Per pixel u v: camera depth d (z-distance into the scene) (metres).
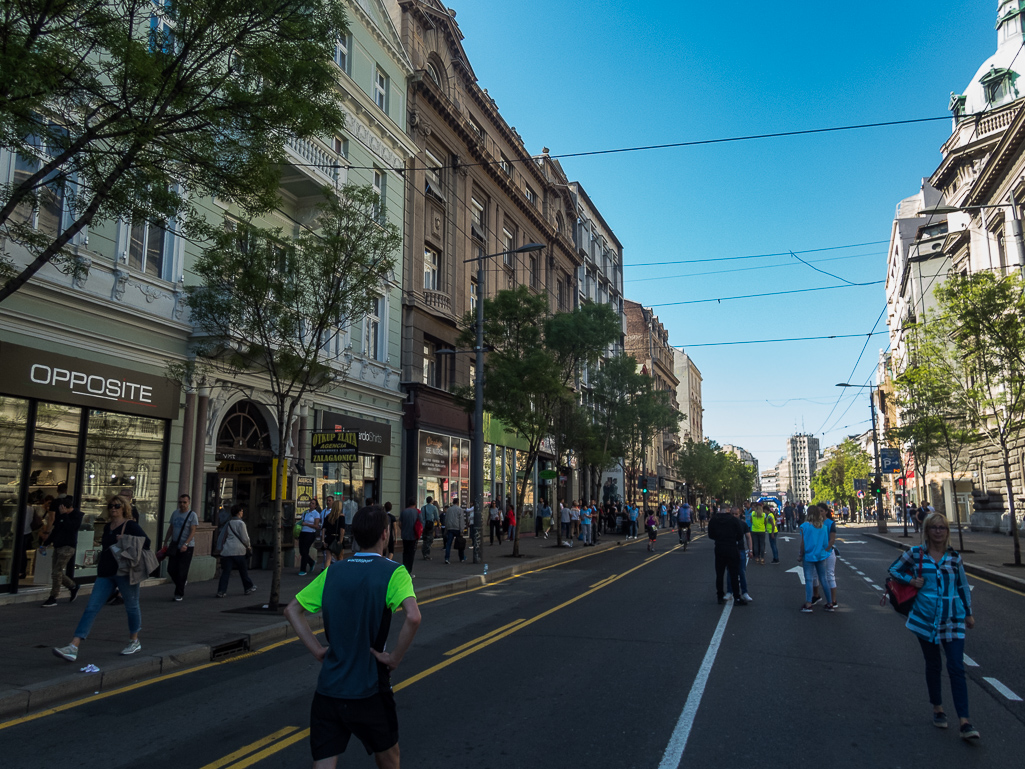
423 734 5.43
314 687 6.99
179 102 8.04
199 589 13.51
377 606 3.25
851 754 5.00
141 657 7.66
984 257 32.31
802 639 9.12
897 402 27.23
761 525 20.50
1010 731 5.50
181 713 6.10
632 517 35.22
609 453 33.66
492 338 23.28
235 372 16.11
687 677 7.15
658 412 35.75
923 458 28.17
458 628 10.17
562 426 26.97
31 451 11.88
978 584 15.59
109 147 8.27
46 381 11.92
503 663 7.84
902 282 55.84
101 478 13.18
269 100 8.22
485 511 28.22
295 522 17.94
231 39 8.19
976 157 39.03
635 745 5.17
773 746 5.15
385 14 23.56
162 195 8.09
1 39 6.87
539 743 5.22
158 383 14.27
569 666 7.67
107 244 13.29
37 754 5.12
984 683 6.98
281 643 9.32
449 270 28.41
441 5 28.52
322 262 11.66
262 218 17.50
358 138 21.62
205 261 11.37
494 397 22.50
